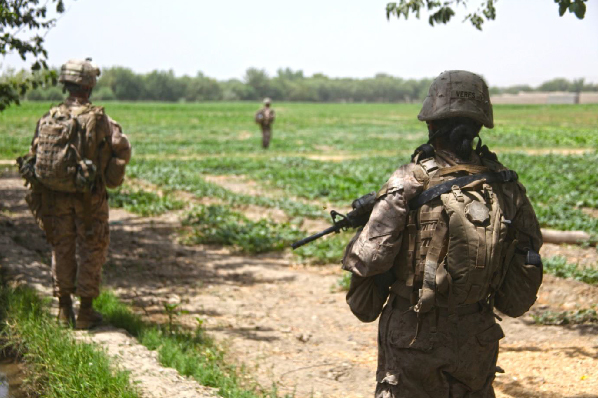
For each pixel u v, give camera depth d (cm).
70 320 509
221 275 799
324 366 502
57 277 501
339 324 619
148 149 2712
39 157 474
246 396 408
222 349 524
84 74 484
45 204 490
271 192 1587
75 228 502
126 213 1216
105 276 753
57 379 390
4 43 713
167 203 1281
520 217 264
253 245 939
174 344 489
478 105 267
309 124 5388
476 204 250
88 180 472
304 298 710
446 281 247
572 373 470
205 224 1086
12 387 418
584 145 3259
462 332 255
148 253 889
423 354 254
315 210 1266
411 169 262
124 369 412
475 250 245
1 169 1788
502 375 476
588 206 1392
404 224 254
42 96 9406
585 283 748
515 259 262
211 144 3083
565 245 980
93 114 479
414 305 256
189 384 413
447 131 268
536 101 15775
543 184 1638
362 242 256
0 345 477
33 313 503
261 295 717
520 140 3519
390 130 4556
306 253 898
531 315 641
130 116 6159
